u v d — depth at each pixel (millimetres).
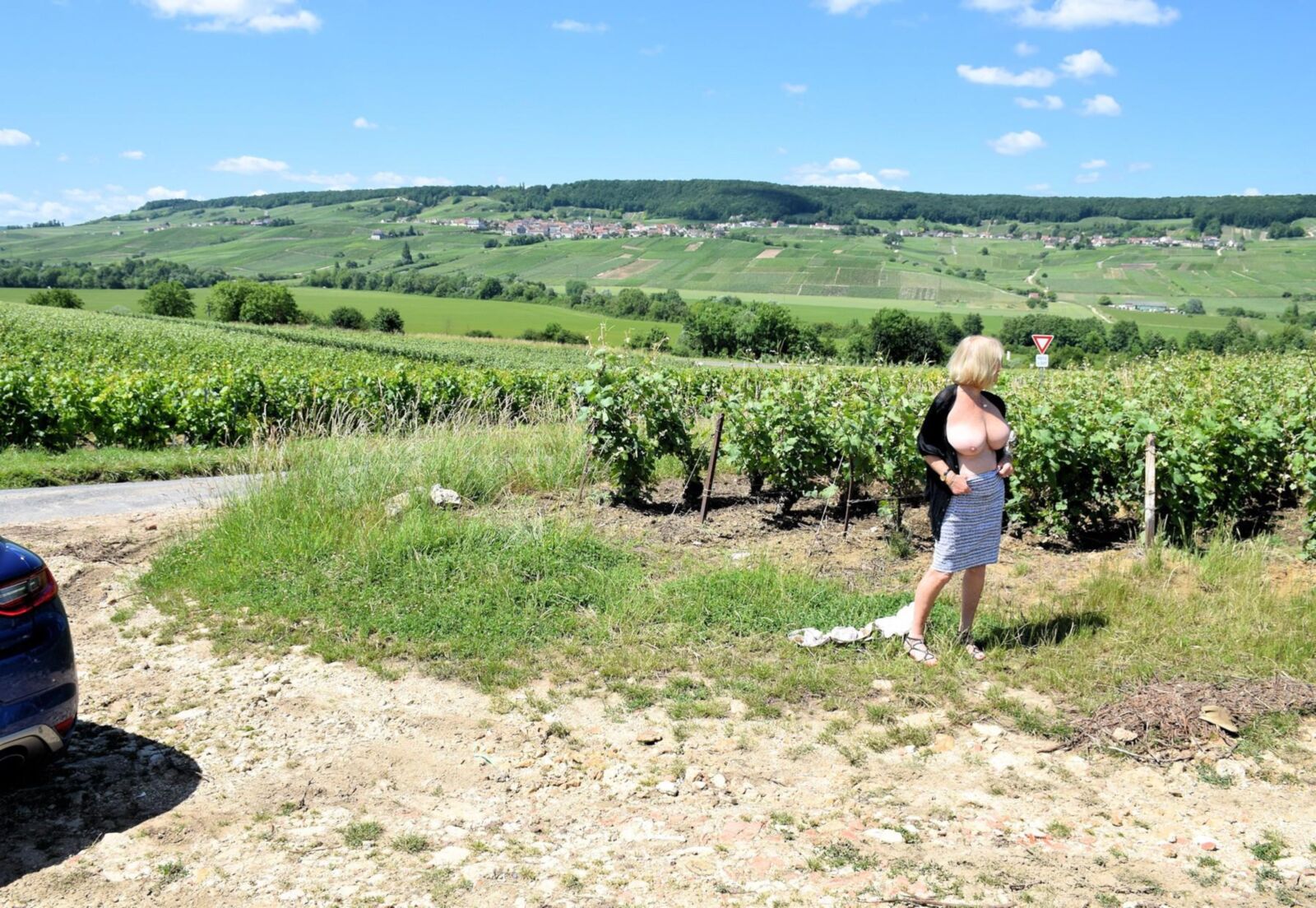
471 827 3678
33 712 3545
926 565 7188
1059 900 3156
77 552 7578
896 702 4758
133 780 4012
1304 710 4484
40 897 3150
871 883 3262
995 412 5098
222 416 18656
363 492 8375
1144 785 3963
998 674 4988
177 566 7027
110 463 13961
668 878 3303
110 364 31156
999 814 3750
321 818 3721
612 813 3785
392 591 6289
